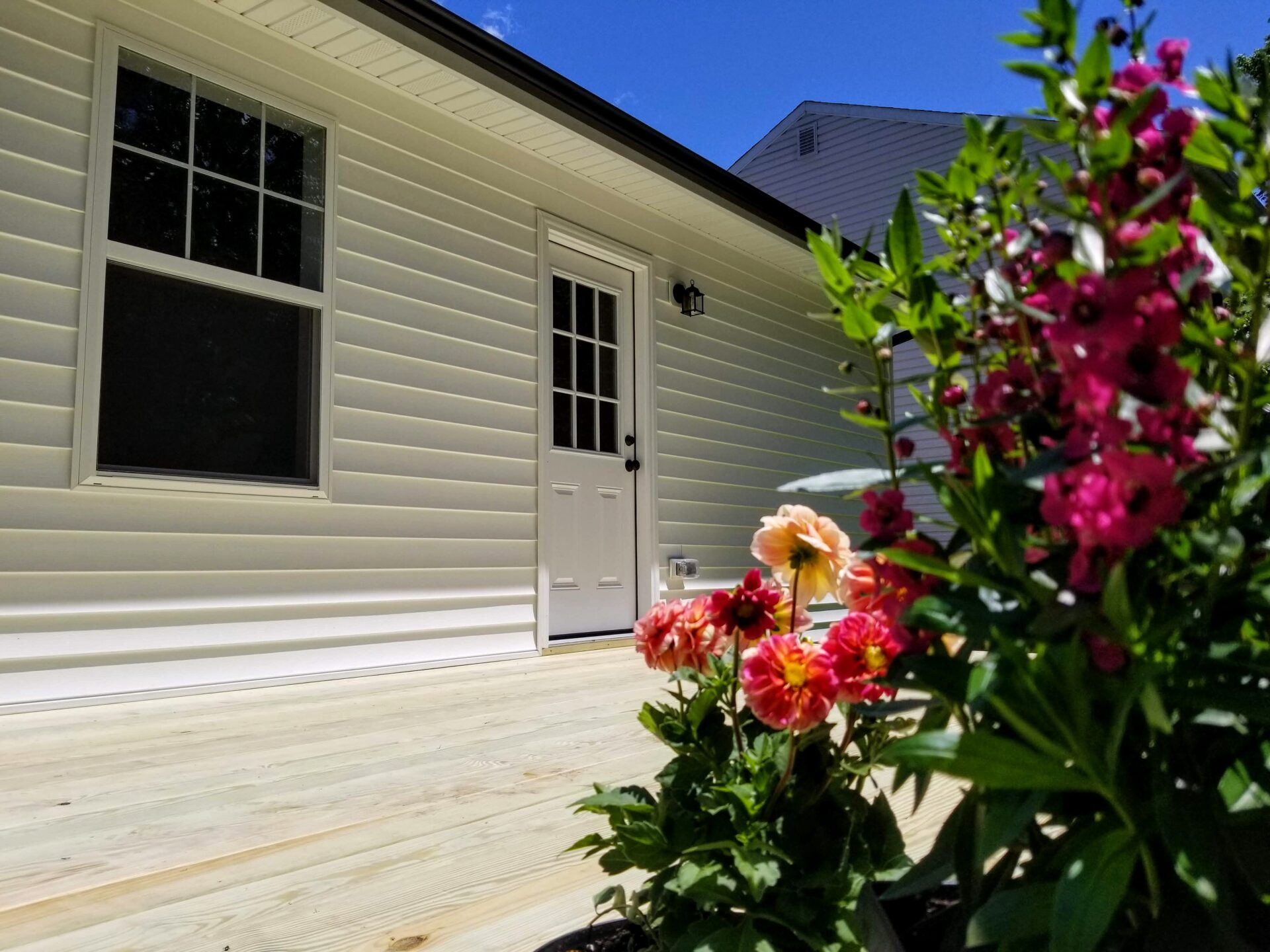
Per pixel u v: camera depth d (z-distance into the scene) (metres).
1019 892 0.54
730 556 5.94
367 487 3.81
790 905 0.85
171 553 3.20
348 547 3.73
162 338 3.23
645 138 4.72
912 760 0.52
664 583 5.38
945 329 0.68
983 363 0.70
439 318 4.17
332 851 1.70
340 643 3.68
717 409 5.96
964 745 0.50
